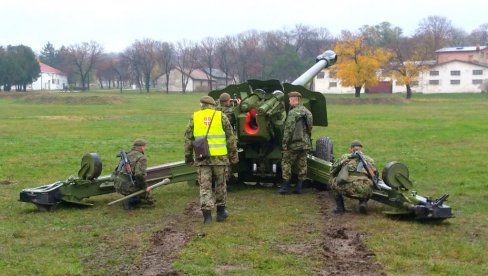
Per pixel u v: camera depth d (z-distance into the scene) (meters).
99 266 6.63
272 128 10.84
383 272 6.41
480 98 80.94
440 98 80.69
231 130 8.70
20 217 9.02
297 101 10.61
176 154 17.69
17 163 15.43
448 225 8.46
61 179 12.97
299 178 10.77
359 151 9.20
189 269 6.48
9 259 6.85
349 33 103.12
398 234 7.95
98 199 10.32
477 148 19.02
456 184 12.12
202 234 7.92
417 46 102.31
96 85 143.25
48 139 22.64
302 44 113.56
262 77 100.50
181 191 11.16
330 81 100.81
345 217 8.97
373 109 51.38
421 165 14.93
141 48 111.50
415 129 27.19
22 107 53.88
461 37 152.50
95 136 24.14
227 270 6.46
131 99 72.56
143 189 9.45
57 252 7.16
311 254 7.06
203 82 120.19
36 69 101.12
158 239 7.70
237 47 110.75
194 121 8.62
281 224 8.53
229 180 11.69
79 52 119.50
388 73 83.50
